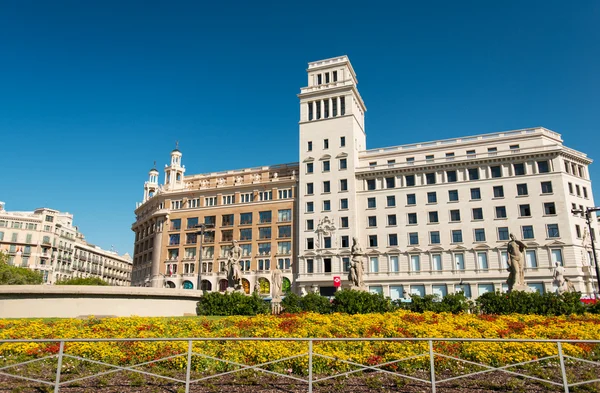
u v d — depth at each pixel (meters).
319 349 12.30
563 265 66.75
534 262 68.44
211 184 98.19
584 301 36.22
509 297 26.92
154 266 94.06
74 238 132.62
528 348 12.51
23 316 26.28
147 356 12.64
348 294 31.09
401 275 74.62
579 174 74.19
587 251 69.25
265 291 81.81
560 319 21.73
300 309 31.88
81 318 25.62
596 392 10.45
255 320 22.45
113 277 158.50
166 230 95.12
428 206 76.31
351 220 79.19
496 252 70.38
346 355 12.19
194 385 10.95
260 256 84.62
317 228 80.75
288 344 13.13
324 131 86.06
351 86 86.44
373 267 76.81
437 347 12.98
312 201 82.75
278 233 85.06
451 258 72.75
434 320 21.95
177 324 21.30
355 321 21.52
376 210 79.19
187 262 90.50
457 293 29.67
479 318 22.67
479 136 79.12
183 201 96.38
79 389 10.72
